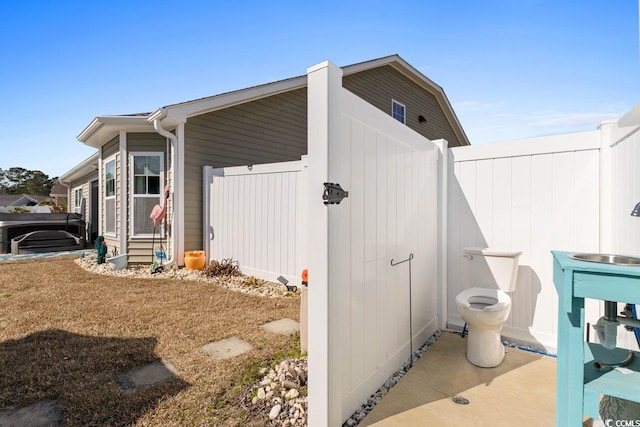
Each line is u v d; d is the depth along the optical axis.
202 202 6.59
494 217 3.21
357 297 2.04
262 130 7.63
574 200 2.81
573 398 1.47
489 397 2.15
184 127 6.29
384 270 2.39
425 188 3.17
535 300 2.98
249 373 2.35
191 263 6.03
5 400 2.01
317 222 1.75
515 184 3.10
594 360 1.68
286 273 5.13
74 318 3.54
